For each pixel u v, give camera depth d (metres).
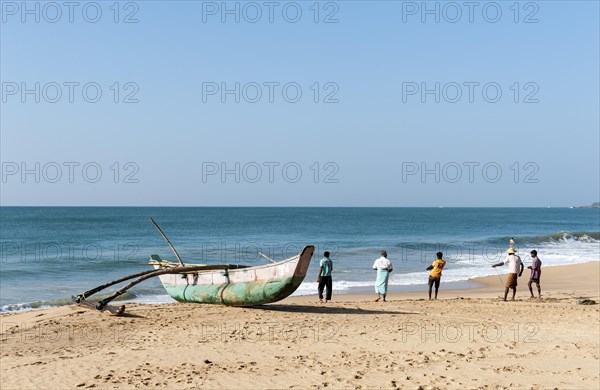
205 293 17.23
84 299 16.19
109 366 9.59
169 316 14.81
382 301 19.66
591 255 46.84
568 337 12.65
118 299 23.19
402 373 9.30
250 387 8.47
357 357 10.38
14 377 8.88
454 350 11.15
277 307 16.88
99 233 72.31
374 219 138.50
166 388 8.38
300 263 15.32
